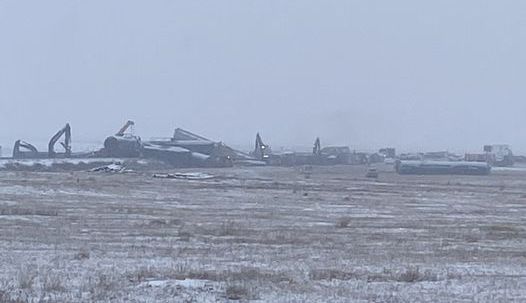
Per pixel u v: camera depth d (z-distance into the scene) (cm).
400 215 12000
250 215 11162
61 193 14338
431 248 7000
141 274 4528
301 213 11800
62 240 6950
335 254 6300
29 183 15612
